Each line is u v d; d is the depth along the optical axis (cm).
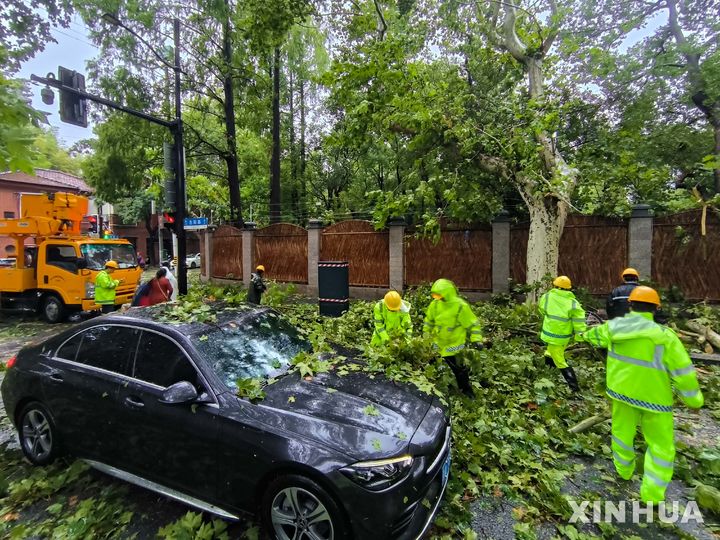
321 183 2706
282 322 430
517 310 789
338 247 1367
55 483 348
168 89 1833
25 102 267
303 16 1199
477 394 512
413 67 1007
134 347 354
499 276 1123
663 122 1312
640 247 976
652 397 313
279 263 1529
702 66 1084
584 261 1044
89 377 355
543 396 513
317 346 407
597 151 1076
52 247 1116
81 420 352
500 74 1523
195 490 301
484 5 1387
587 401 507
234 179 1995
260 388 312
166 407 312
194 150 2064
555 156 991
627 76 1165
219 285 1647
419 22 1488
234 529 301
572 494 337
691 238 930
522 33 1171
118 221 3731
